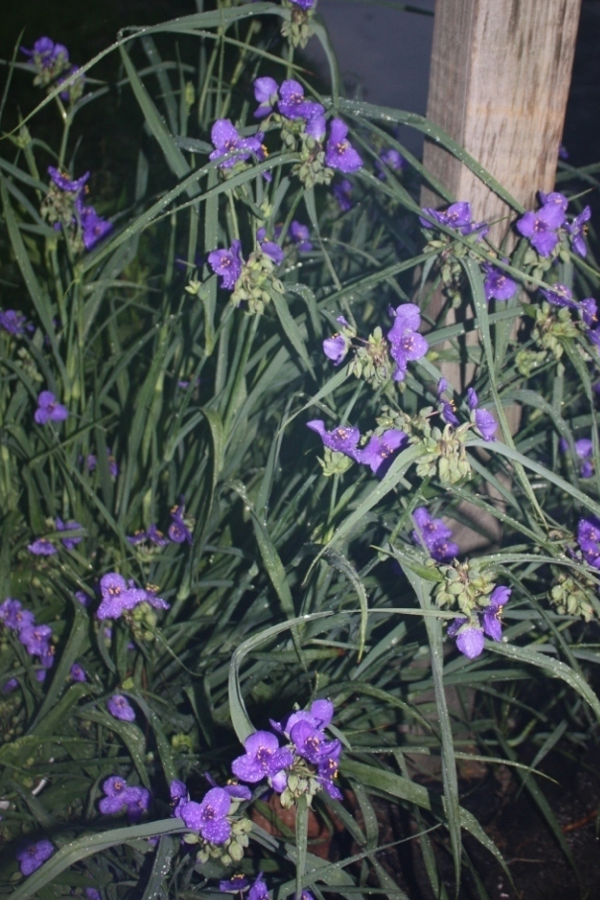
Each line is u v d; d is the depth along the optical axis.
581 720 1.06
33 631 1.00
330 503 0.96
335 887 0.84
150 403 1.05
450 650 1.08
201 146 0.98
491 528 1.07
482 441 0.80
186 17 0.94
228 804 0.75
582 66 2.90
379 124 1.33
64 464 1.06
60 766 0.94
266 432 1.14
